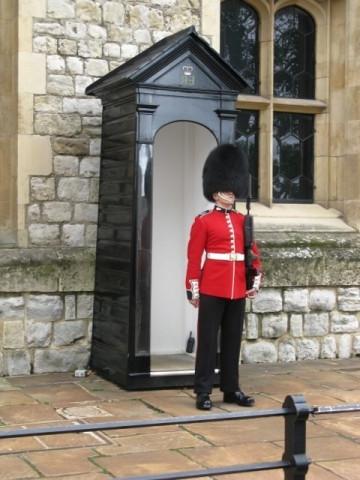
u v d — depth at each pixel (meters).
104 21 5.60
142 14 5.70
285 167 6.50
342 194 6.48
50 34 5.45
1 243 5.39
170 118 4.90
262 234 6.03
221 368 4.69
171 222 5.56
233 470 2.52
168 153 5.54
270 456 3.73
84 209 5.52
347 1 6.42
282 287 5.96
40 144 5.41
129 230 4.88
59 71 5.46
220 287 4.55
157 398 4.75
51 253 5.38
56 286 5.34
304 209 6.45
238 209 6.16
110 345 5.13
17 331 5.29
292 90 6.52
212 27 5.90
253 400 4.64
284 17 6.48
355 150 6.39
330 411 2.55
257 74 6.37
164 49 4.81
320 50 6.52
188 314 5.55
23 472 3.46
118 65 5.63
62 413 4.38
